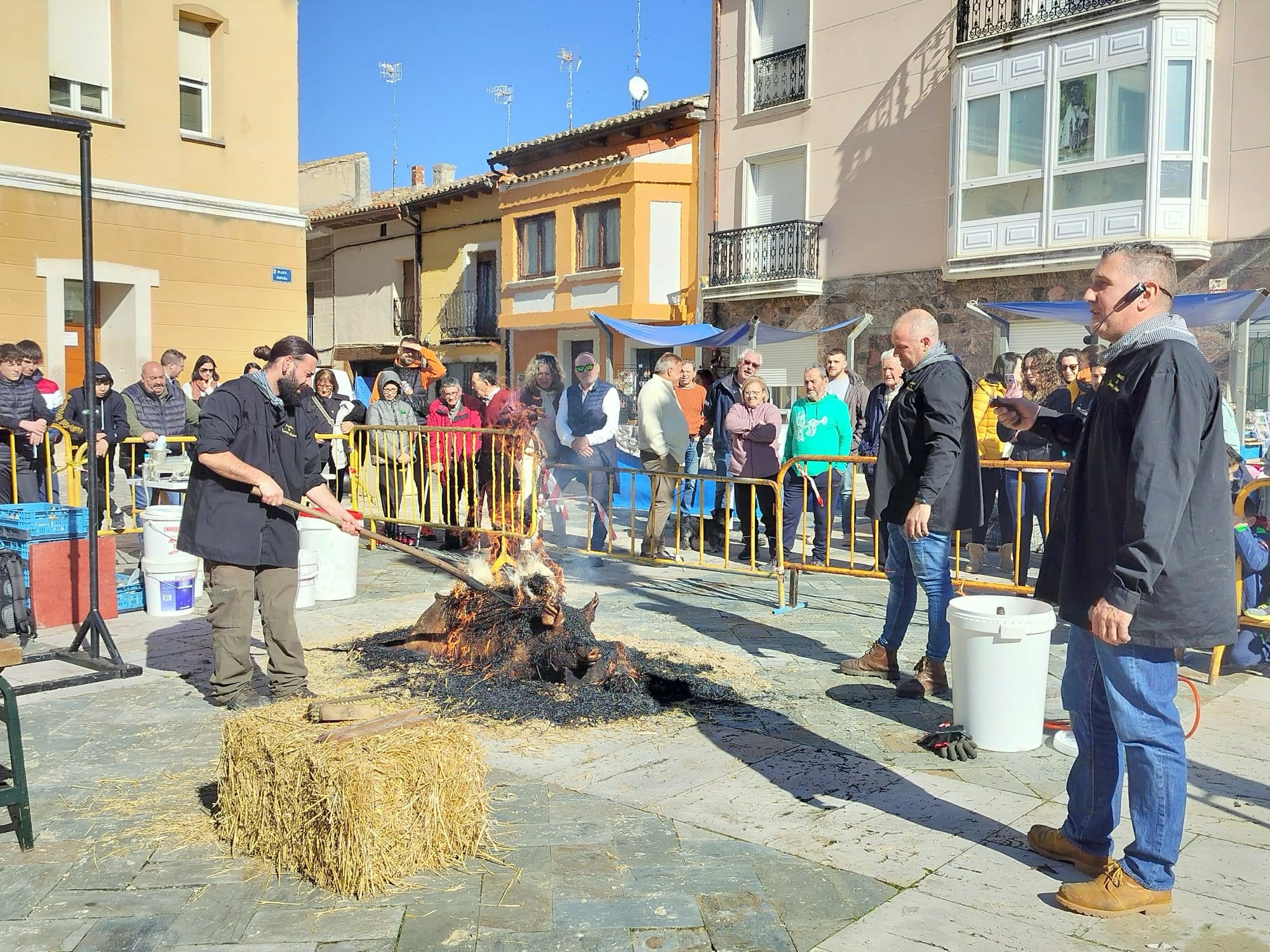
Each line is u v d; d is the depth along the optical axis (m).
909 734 4.62
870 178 18.00
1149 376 2.87
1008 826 3.63
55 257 14.59
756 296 19.44
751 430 8.81
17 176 14.16
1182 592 2.84
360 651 5.81
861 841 3.51
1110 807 3.23
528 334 24.58
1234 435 7.70
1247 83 13.90
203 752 4.32
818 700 5.10
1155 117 14.16
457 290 26.67
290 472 4.88
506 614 5.40
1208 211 14.33
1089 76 14.82
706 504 9.85
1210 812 3.78
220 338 16.44
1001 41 15.64
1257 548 5.51
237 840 3.43
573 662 5.13
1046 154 15.27
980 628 4.34
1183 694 5.27
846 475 9.84
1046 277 15.66
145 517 6.95
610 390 9.03
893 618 5.41
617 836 3.54
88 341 5.54
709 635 6.44
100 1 14.90
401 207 27.28
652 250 21.59
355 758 3.17
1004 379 8.56
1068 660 3.32
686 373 10.61
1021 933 2.92
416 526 9.27
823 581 8.34
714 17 20.52
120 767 4.16
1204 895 3.15
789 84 19.19
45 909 3.04
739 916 3.00
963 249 16.39
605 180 22.05
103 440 8.88
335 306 30.62
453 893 3.13
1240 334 11.38
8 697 3.40
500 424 8.89
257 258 16.78
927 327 5.04
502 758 4.28
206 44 16.19
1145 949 2.83
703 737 4.54
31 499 8.95
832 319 18.70
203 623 6.72
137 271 15.40
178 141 15.76
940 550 5.07
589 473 8.61
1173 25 14.02
